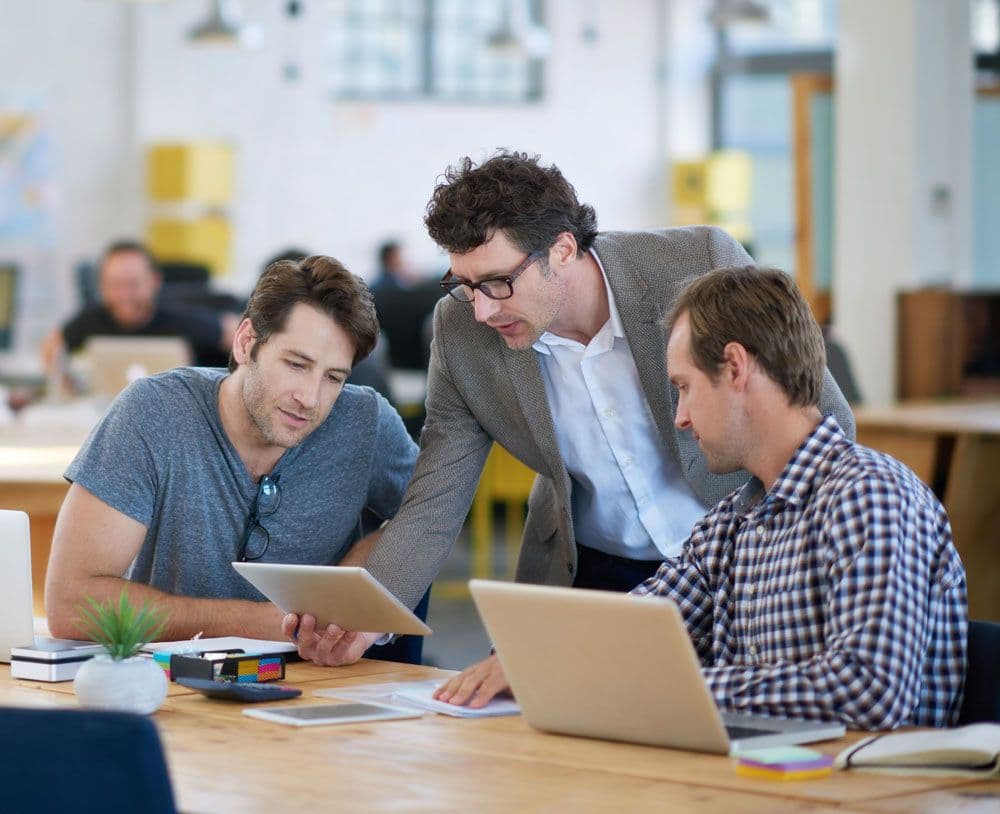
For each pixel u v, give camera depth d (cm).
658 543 358
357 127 1614
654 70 1733
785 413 261
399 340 1198
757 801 206
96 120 1510
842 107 991
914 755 220
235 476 345
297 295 327
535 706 248
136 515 337
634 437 351
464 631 781
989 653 257
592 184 1712
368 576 288
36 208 1490
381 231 1633
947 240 995
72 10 1495
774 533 264
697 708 229
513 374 345
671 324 267
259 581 313
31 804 183
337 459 355
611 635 232
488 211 305
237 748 238
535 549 377
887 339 979
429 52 1647
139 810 181
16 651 296
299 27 1584
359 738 245
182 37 1531
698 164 1670
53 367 880
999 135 998
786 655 258
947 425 690
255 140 1574
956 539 693
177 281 1205
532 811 202
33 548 504
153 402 343
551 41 1684
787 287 259
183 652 298
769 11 1377
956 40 992
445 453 354
